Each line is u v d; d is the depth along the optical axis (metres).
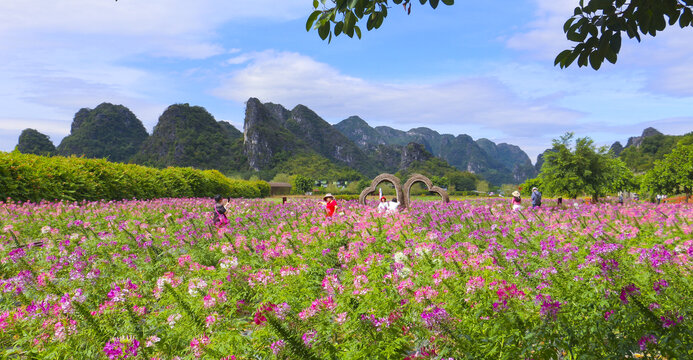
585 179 34.12
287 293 4.57
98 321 3.61
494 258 5.08
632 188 57.19
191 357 3.24
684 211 10.98
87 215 11.41
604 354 2.78
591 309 3.24
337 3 3.40
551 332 2.88
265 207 15.87
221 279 5.25
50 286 4.52
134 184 19.61
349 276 5.00
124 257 6.59
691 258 4.20
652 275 3.95
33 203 12.73
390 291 4.18
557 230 8.09
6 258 5.97
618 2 3.10
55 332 3.47
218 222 9.93
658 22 3.17
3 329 3.72
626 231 7.48
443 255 5.20
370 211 11.89
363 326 3.21
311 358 2.86
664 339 2.66
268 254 6.22
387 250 7.06
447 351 2.88
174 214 13.30
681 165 45.34
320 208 14.08
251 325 3.96
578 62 3.45
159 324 3.92
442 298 3.84
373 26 3.68
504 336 2.95
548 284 3.92
